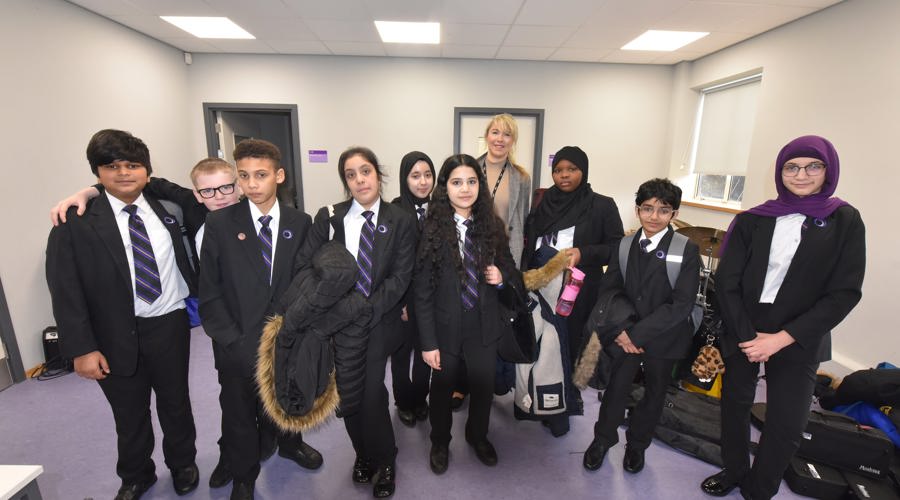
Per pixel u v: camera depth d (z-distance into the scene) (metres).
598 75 4.78
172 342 1.51
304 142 4.77
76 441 2.00
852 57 2.83
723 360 1.54
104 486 1.70
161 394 1.54
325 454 1.91
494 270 1.54
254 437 1.47
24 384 2.57
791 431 1.36
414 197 2.04
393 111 4.77
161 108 4.11
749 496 1.54
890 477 1.67
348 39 4.02
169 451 1.60
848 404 2.10
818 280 1.28
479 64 4.71
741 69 3.91
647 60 4.62
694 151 4.80
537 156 4.92
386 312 1.44
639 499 1.66
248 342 1.35
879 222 2.60
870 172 2.68
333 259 1.28
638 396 2.18
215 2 3.12
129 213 1.39
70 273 1.29
